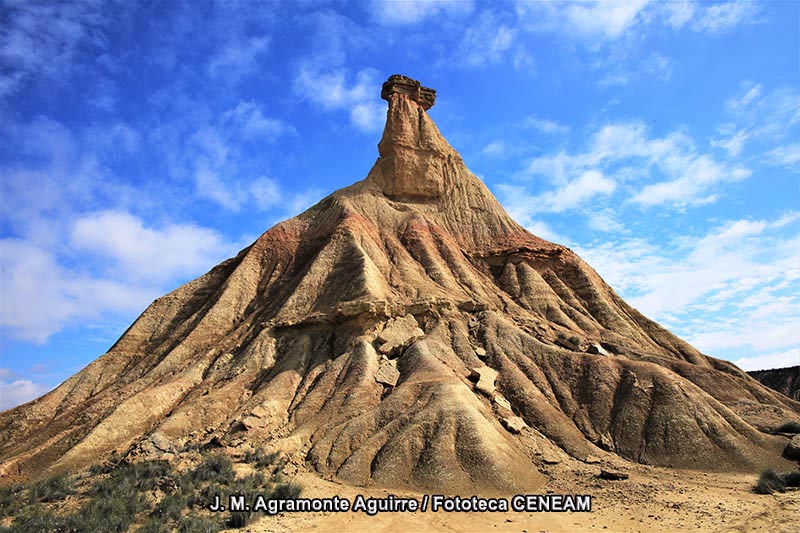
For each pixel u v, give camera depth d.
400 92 71.44
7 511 25.38
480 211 66.31
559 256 60.31
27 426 43.25
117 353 51.59
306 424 36.03
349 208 61.88
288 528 23.75
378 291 48.09
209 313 52.09
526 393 38.41
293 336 46.88
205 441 34.94
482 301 51.59
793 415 38.09
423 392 35.62
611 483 29.33
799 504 25.08
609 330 52.06
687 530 22.44
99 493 27.23
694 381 42.75
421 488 28.84
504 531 23.09
